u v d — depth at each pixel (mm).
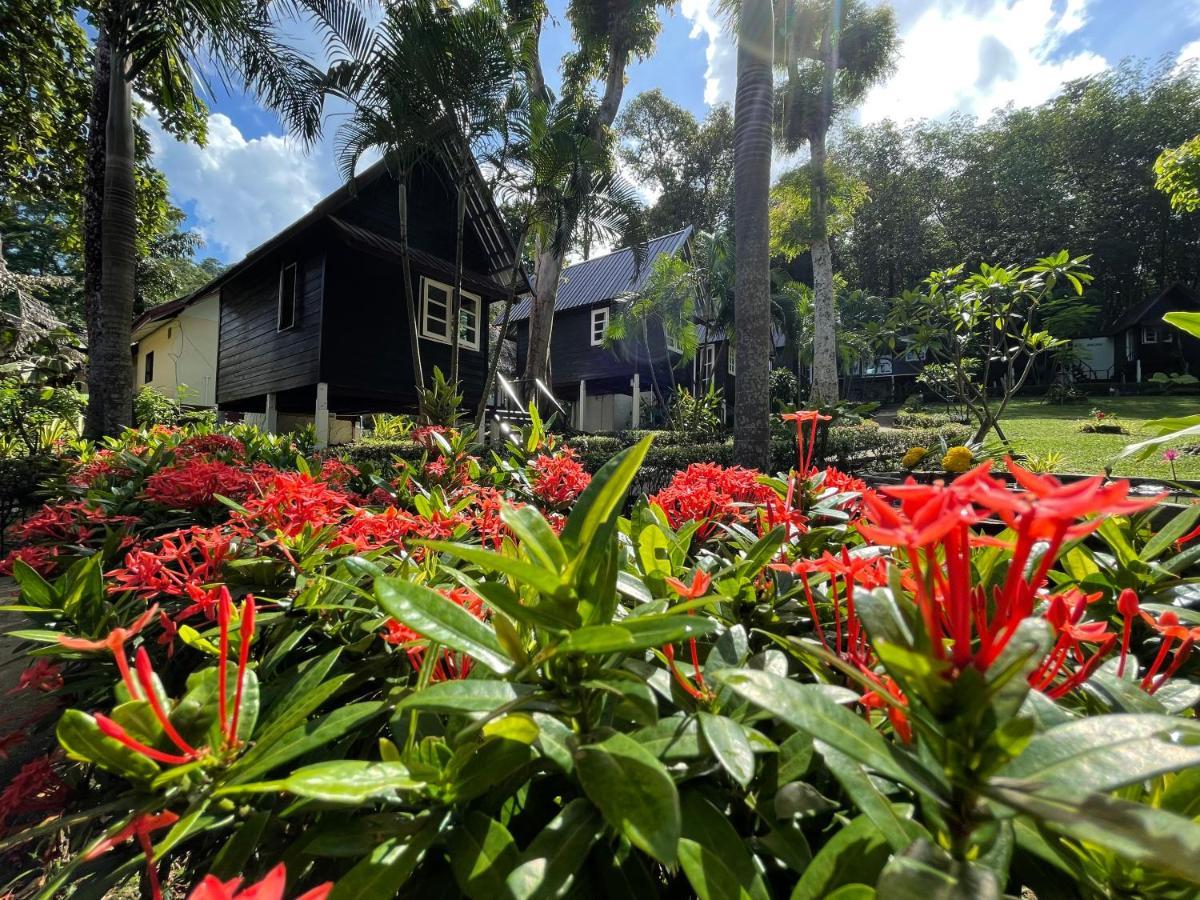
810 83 14086
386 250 10703
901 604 547
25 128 11234
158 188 12633
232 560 1240
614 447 10758
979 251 36719
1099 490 372
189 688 688
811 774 739
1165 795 589
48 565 1632
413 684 980
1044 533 441
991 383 29625
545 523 676
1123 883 545
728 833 582
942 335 9656
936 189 39031
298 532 1349
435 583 1170
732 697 749
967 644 472
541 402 14086
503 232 12992
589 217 10500
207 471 2129
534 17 10203
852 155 39094
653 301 16500
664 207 34781
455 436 3043
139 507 2371
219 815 643
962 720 450
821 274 14008
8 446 7312
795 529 1357
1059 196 36000
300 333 11570
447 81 7793
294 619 1168
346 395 12492
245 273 13172
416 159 8992
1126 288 37219
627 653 791
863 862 538
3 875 1422
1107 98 36344
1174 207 11664
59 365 12656
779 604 1090
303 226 10312
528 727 570
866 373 34438
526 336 21781
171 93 8008
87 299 7867
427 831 589
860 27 14438
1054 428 14867
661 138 34188
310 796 528
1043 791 433
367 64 7926
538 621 597
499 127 8602
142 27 7082
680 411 14734
